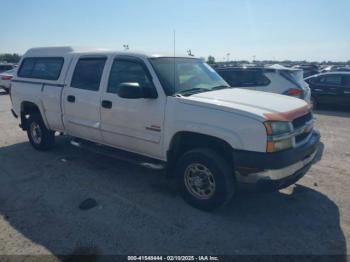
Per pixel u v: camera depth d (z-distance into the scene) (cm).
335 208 392
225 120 340
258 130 321
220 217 366
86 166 536
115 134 455
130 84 378
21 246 308
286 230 340
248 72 867
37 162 553
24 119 638
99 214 370
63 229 338
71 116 518
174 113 377
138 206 391
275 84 829
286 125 333
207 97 382
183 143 393
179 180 395
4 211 377
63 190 438
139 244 312
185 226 345
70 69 519
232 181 357
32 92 584
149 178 486
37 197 414
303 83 855
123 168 529
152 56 422
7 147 648
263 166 321
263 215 373
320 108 1284
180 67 442
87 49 546
